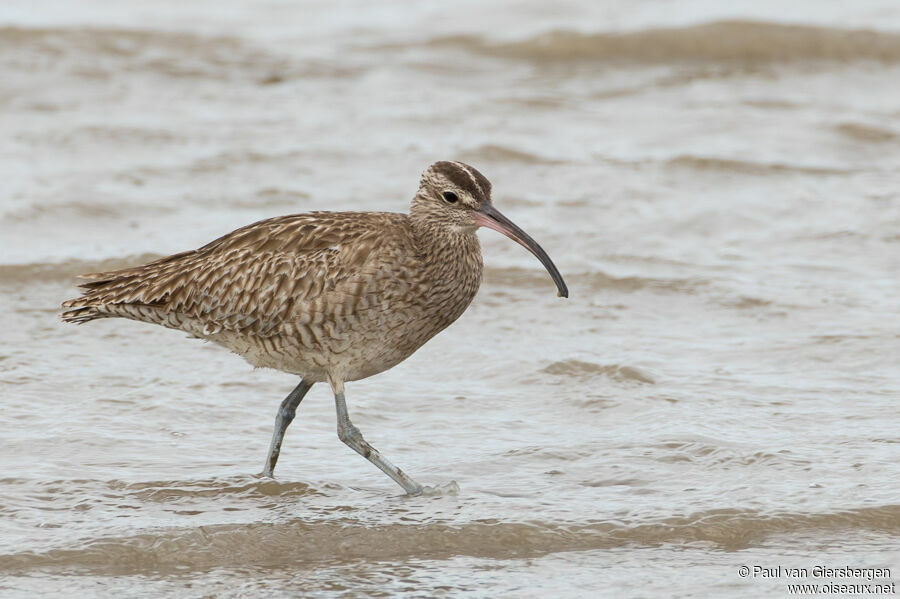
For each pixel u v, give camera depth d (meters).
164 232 21.75
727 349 17.80
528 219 22.75
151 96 29.03
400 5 35.78
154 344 18.14
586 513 13.30
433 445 15.16
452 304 14.45
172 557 12.55
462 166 14.41
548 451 14.83
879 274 20.47
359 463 14.81
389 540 12.88
